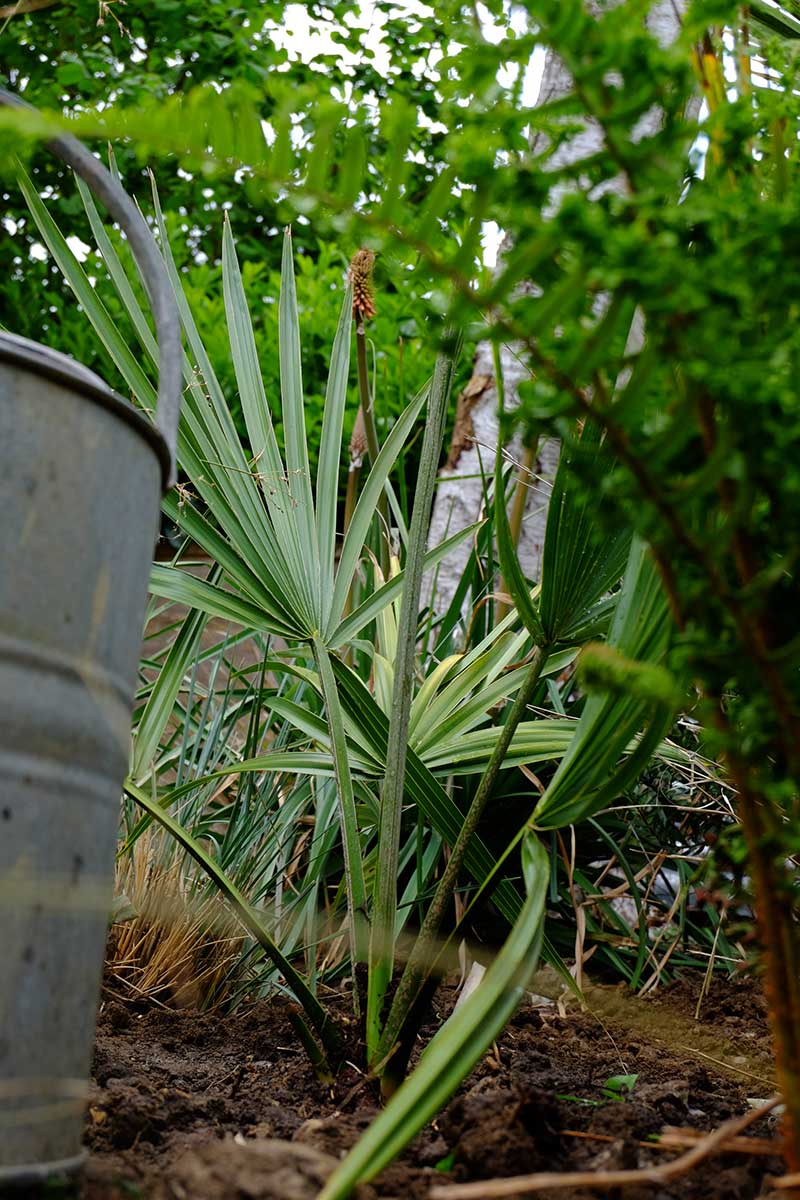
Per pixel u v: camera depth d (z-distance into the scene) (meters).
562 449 1.35
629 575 1.20
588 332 0.91
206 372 1.88
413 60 6.16
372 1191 1.01
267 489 1.86
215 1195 0.98
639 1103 1.38
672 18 2.23
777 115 1.03
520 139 0.89
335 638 1.80
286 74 6.48
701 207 0.88
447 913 2.16
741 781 0.97
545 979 2.28
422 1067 0.98
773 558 1.01
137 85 5.98
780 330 0.92
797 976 1.01
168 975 2.00
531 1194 1.05
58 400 0.95
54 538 0.94
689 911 2.58
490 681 2.03
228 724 2.45
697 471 0.99
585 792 1.22
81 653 0.96
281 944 2.11
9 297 5.81
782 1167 1.12
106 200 1.29
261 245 6.98
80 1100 0.96
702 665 0.98
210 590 1.73
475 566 2.52
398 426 2.02
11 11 3.26
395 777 1.53
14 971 0.89
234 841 2.21
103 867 1.01
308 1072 1.50
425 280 0.97
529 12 0.82
